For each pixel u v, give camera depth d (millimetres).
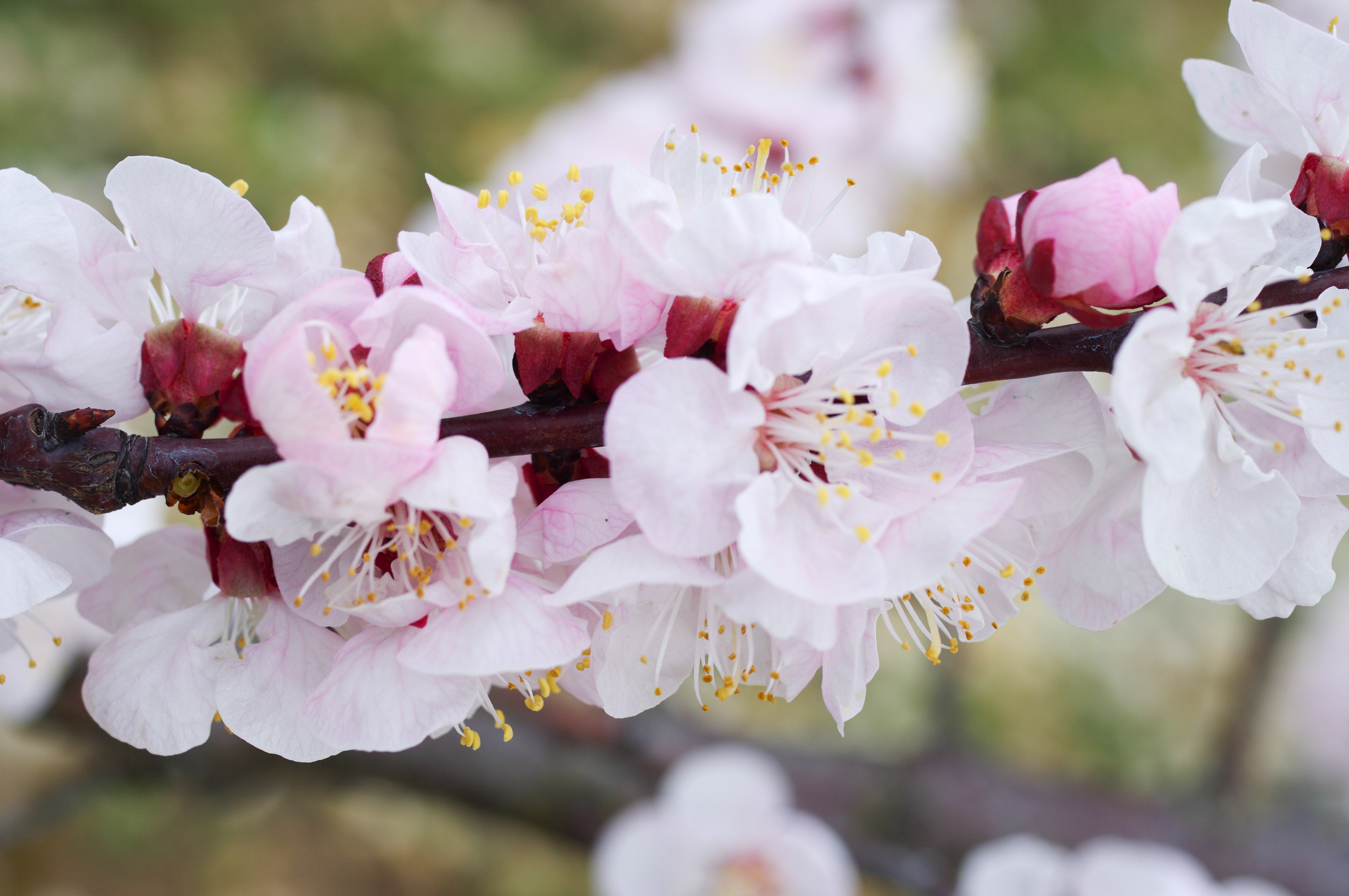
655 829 452
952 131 529
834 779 459
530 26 821
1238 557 263
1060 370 265
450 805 425
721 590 255
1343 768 609
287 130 683
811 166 274
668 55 812
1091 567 271
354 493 251
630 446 252
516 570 262
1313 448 268
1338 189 268
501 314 260
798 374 260
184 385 264
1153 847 436
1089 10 746
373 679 259
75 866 618
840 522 256
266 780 393
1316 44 267
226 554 265
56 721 349
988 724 577
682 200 271
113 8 683
